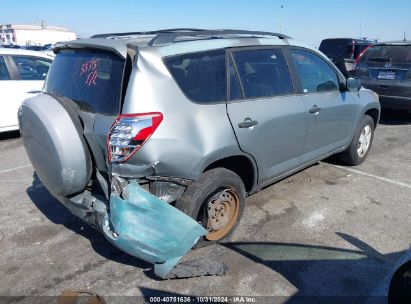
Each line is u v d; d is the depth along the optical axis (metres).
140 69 2.77
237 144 3.29
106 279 3.01
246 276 3.00
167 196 2.99
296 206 4.18
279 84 3.82
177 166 2.89
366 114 5.46
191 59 3.09
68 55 3.38
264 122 3.52
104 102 2.87
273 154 3.77
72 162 2.84
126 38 3.32
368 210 4.08
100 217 2.84
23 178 5.25
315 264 3.14
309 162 4.41
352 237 3.54
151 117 2.73
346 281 2.93
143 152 2.73
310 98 4.13
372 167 5.38
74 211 3.10
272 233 3.62
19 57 7.16
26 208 4.29
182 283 2.94
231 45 3.42
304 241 3.48
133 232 2.67
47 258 3.31
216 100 3.19
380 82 7.79
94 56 3.08
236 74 3.40
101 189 3.04
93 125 2.87
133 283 2.96
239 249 3.36
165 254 2.74
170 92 2.88
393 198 4.37
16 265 3.22
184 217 2.78
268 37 3.92
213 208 3.29
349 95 4.82
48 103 2.91
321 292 2.82
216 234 3.41
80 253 3.37
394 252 3.30
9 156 6.30
